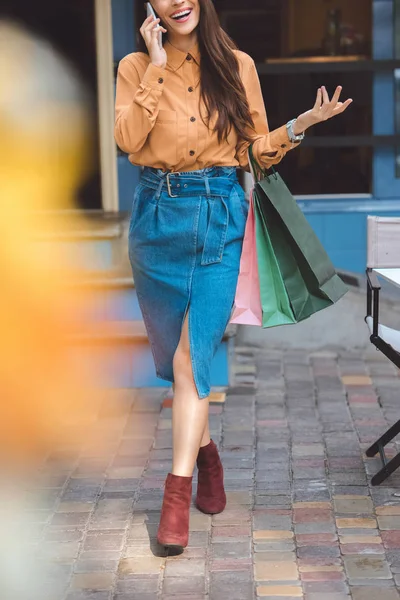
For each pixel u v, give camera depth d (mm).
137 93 5469
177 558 5656
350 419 8008
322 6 10703
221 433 7738
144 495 6582
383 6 10578
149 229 5797
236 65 5684
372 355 9844
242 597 5184
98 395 8703
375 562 5531
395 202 10852
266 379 9117
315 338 10008
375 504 6332
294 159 10984
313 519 6129
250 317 5961
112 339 8812
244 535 5930
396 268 6695
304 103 10859
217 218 5738
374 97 10773
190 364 5793
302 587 5270
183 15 5504
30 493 6656
